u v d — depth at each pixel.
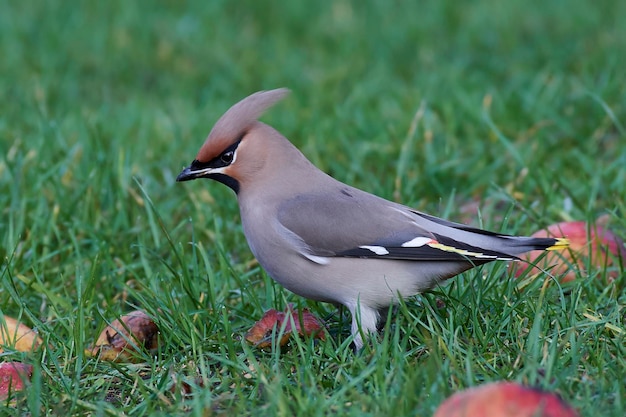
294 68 20.22
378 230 9.22
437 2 23.50
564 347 8.83
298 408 7.79
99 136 14.88
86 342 9.76
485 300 9.77
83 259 11.79
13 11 23.34
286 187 9.57
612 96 16.33
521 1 23.14
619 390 7.66
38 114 16.30
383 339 9.16
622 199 12.67
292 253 9.30
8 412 8.20
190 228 12.57
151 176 14.12
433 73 18.91
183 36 22.20
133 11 23.41
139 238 12.12
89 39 21.84
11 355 9.27
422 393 7.81
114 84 20.09
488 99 15.42
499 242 9.38
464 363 8.48
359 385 8.19
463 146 15.34
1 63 20.31
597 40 20.14
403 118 15.95
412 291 9.32
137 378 8.41
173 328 9.57
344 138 15.24
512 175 13.83
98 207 12.92
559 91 16.94
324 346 9.04
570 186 13.30
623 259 10.69
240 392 8.01
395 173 14.12
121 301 11.04
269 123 16.39
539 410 6.58
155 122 16.78
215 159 9.63
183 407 8.16
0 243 12.12
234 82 19.67
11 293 10.11
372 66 20.12
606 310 9.84
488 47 20.81
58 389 8.59
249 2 24.42
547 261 10.52
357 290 9.26
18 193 12.95
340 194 9.55
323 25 22.97
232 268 10.72
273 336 9.05
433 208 13.36
